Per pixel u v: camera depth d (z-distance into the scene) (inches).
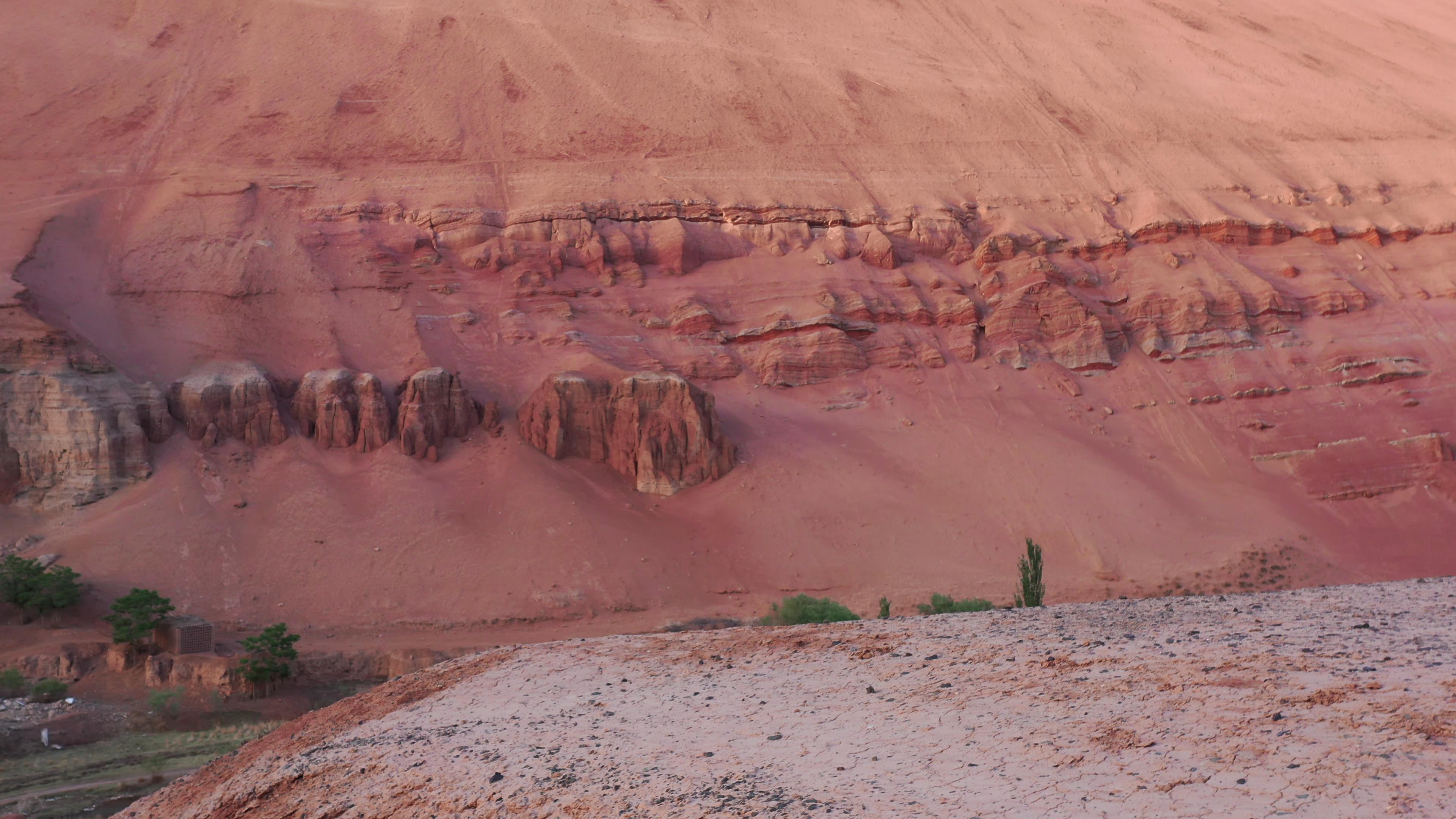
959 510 2706.7
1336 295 3528.5
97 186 3223.4
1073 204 3826.3
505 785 382.0
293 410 2687.0
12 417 2385.6
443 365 2915.8
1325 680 324.5
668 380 2778.1
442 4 4392.2
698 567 2437.3
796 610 1739.7
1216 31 5369.1
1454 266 3695.9
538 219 3390.7
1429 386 3265.3
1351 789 243.9
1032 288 3422.7
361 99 3769.7
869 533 2596.0
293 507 2418.8
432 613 2197.3
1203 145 4234.7
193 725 1643.7
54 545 2198.6
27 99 3523.6
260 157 3430.1
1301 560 2613.2
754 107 4062.5
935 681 416.5
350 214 3287.4
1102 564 2536.9
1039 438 2997.0
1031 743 321.7
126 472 2410.2
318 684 1876.2
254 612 2129.7
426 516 2444.6
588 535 2436.0
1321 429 3137.3
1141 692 351.6
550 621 2204.7
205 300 2869.1
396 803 401.1
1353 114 4566.9
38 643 1881.2
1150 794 266.1
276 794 474.0
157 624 1930.4
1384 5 6097.4
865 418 3048.7
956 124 4158.5
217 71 3814.0
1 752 1457.9
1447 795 229.6
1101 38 5103.3
